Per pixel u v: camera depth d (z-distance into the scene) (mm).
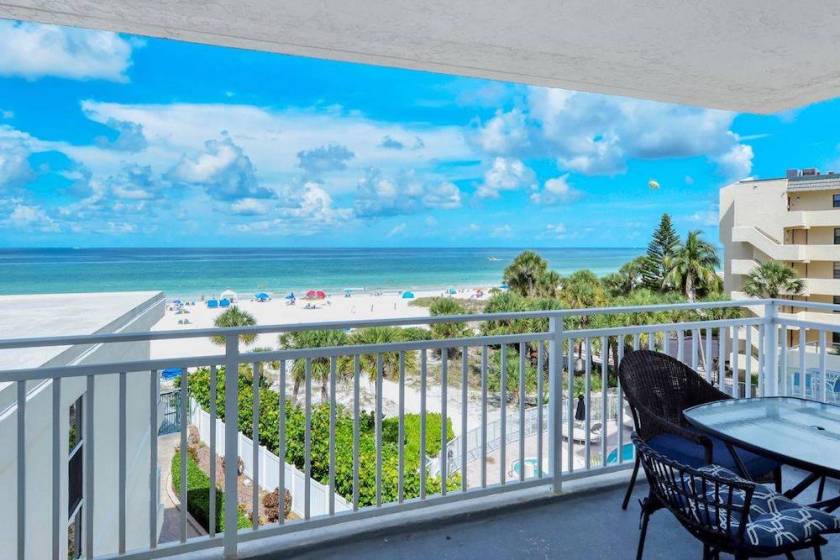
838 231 24891
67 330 4070
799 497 2729
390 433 10477
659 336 13469
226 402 2117
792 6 2104
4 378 1777
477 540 2311
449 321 2434
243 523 7152
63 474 3219
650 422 2521
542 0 2029
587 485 2760
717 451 2344
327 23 2225
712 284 31625
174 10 2094
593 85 3088
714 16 2186
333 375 2293
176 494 8672
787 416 2283
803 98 3326
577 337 2764
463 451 2537
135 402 5074
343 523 2324
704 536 1743
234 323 30531
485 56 2615
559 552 2227
